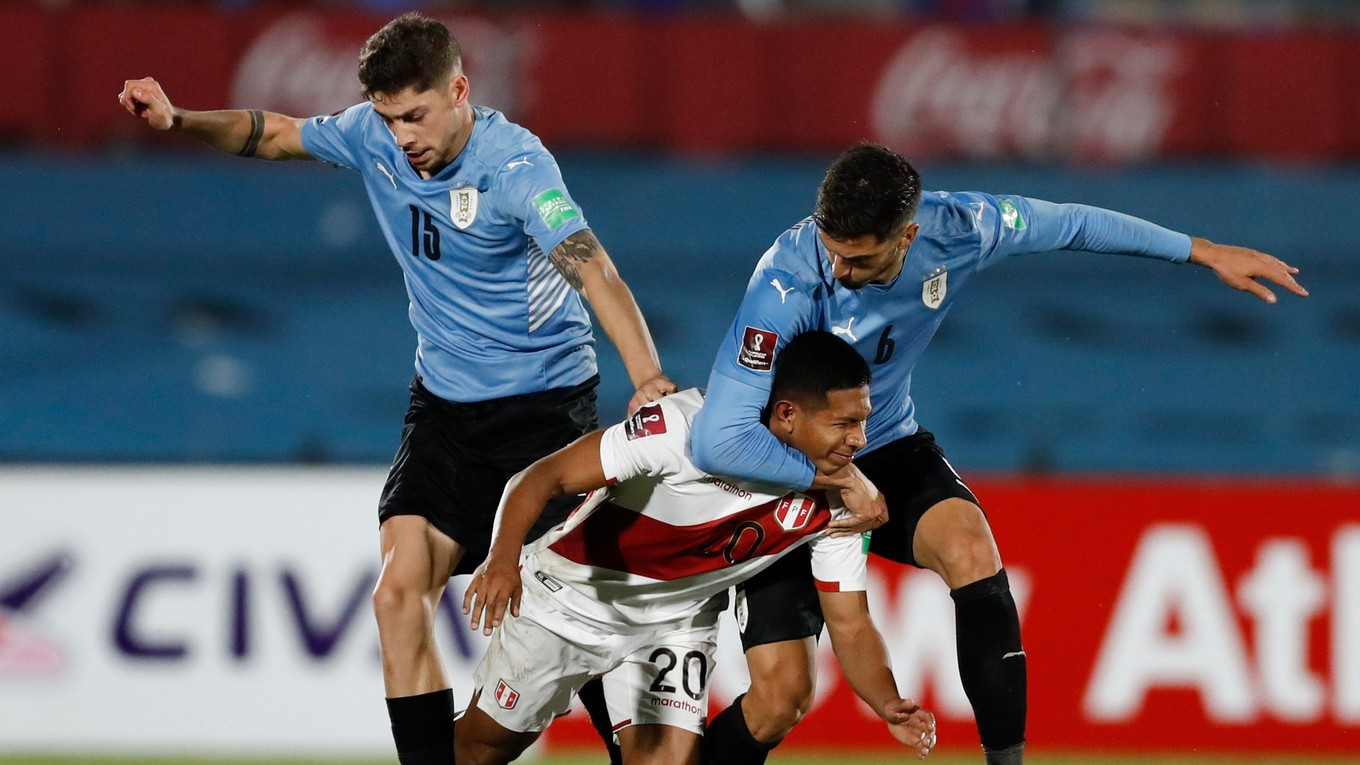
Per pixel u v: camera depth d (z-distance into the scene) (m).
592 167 33.81
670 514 14.27
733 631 24.59
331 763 24.23
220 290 33.53
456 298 15.63
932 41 34.16
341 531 25.16
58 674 24.94
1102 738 25.28
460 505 15.88
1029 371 33.91
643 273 33.84
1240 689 25.42
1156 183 34.25
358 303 33.66
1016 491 25.73
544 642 15.53
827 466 13.55
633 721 16.03
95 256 33.34
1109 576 25.56
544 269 15.64
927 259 14.45
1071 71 34.19
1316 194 34.41
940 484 15.51
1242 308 34.72
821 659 25.14
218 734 24.81
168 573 25.08
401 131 14.48
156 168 33.69
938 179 33.94
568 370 16.17
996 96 34.16
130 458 31.56
